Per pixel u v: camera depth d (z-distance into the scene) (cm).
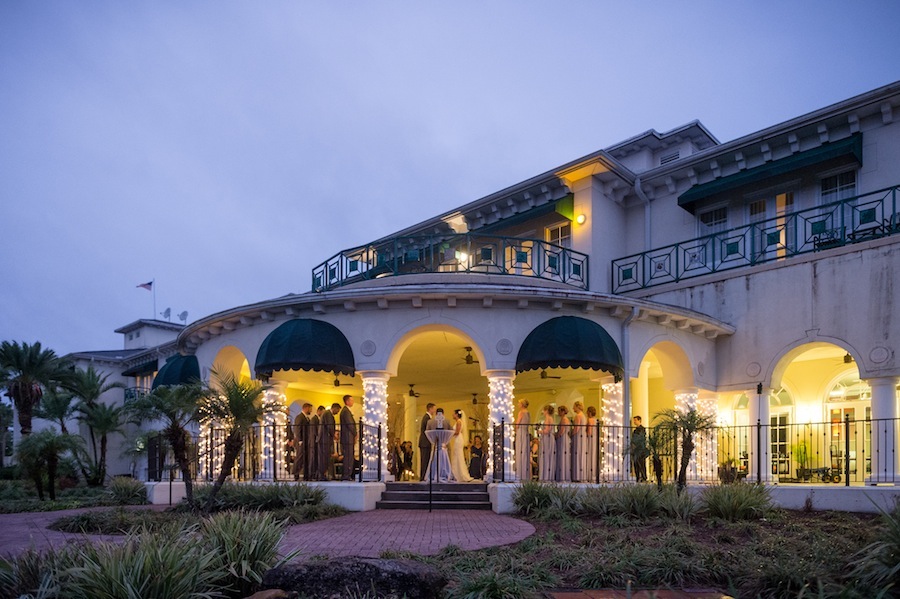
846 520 1203
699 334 1873
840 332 1678
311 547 970
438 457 1692
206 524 783
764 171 1939
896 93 1753
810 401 2112
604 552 918
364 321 1669
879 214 1802
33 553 699
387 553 878
